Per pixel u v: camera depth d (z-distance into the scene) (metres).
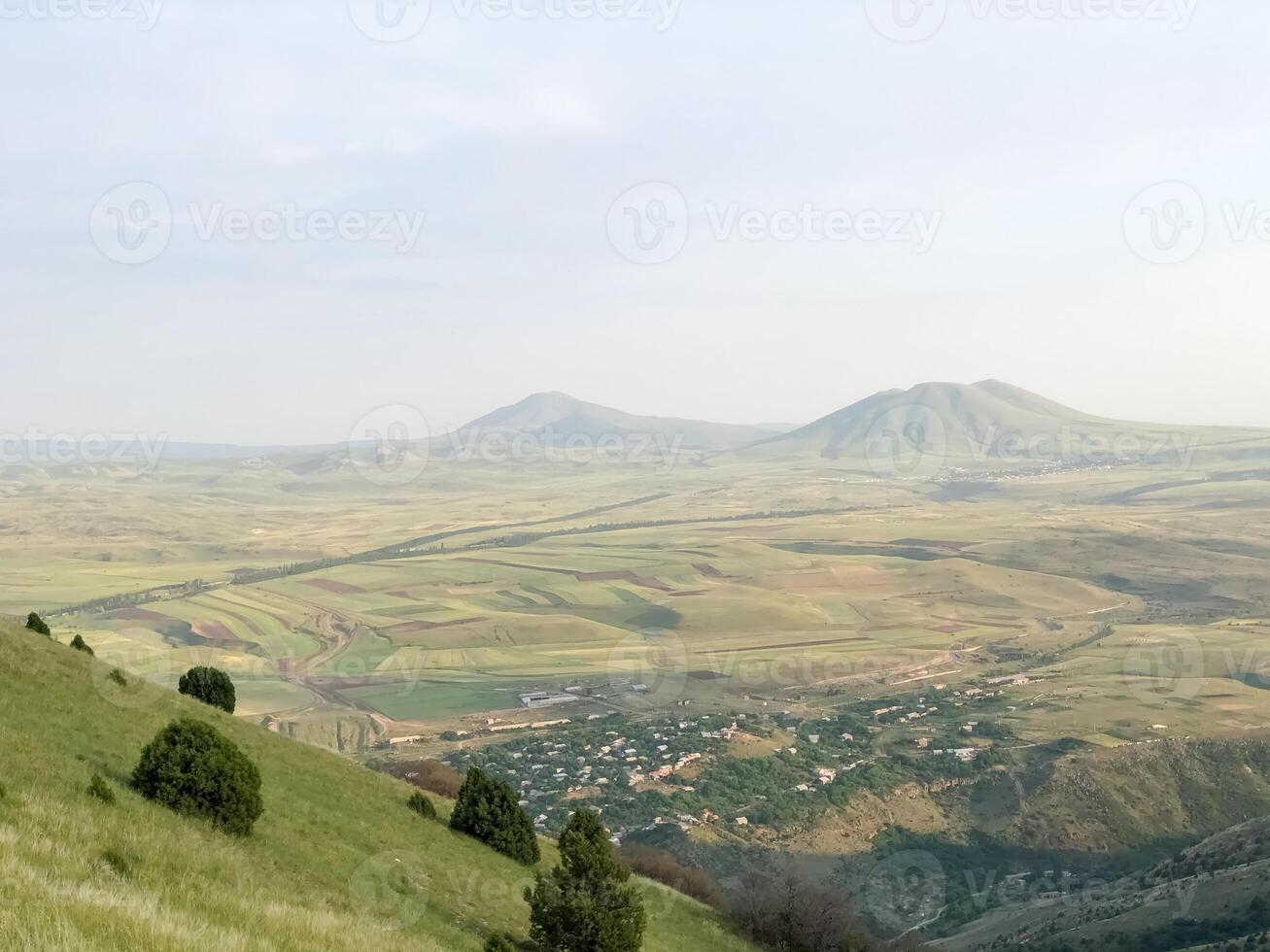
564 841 25.28
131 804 20.88
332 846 27.11
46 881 11.92
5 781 17.64
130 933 10.75
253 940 12.71
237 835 23.41
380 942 16.33
